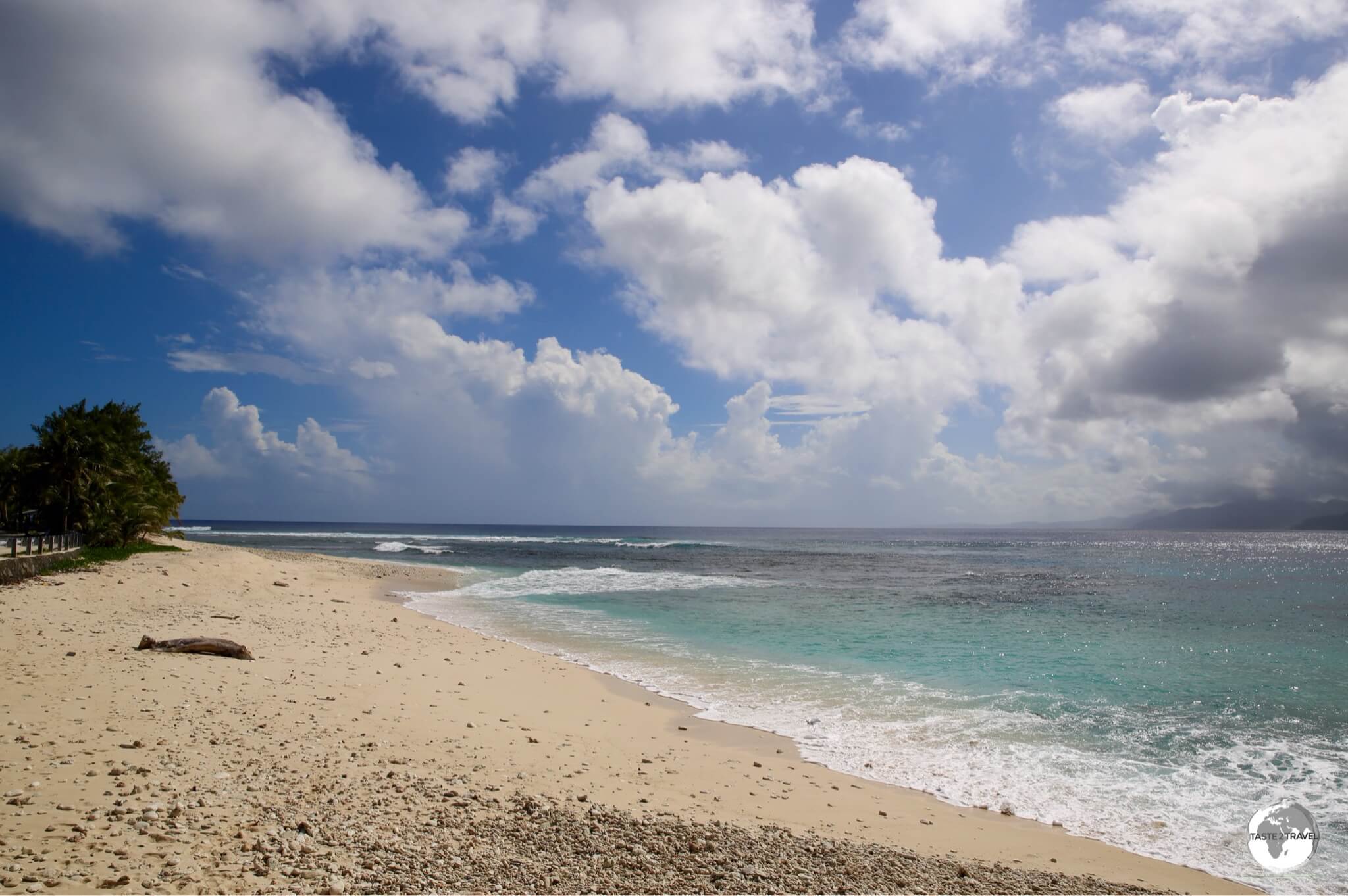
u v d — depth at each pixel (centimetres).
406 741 980
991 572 5959
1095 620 2916
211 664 1334
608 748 1086
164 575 2755
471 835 676
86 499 3528
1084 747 1241
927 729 1323
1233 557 9256
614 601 3303
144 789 698
